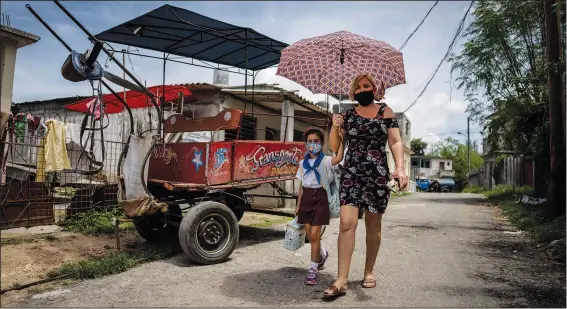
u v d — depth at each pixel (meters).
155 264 5.24
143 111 11.39
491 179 28.92
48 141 7.24
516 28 12.43
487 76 12.73
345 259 3.96
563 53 8.71
